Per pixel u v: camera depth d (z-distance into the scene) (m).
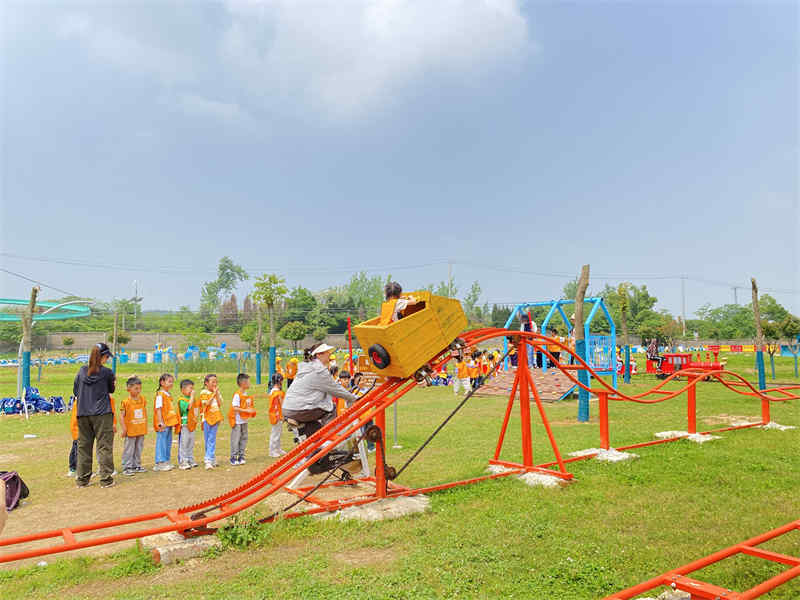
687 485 7.52
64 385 27.97
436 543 5.38
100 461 8.27
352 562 4.97
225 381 29.97
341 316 74.44
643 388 23.03
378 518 6.08
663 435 11.20
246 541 5.41
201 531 5.53
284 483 6.00
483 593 4.25
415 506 6.47
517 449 10.33
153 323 84.12
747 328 78.56
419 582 4.46
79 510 7.07
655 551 5.11
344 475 7.80
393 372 6.59
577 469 8.48
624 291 34.50
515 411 16.58
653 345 29.72
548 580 4.48
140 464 9.43
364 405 6.65
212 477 8.80
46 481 8.66
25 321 19.75
